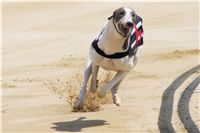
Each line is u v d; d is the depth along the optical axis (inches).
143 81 531.8
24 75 605.6
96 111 396.5
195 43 770.8
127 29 321.1
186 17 1050.1
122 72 352.5
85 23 1075.3
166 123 356.2
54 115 385.7
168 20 1034.1
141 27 367.6
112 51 335.9
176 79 534.6
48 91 494.6
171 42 788.6
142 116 377.4
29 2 1365.7
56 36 942.4
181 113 384.5
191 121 361.1
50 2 1354.6
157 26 976.3
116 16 322.7
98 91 352.2
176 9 1155.3
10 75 610.5
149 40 820.0
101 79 523.2
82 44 834.8
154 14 1114.7
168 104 416.2
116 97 372.8
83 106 390.9
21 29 1053.8
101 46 338.6
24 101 448.8
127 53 339.9
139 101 433.1
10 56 767.1
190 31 892.6
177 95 450.0
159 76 558.6
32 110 407.8
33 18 1182.3
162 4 1230.3
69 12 1226.6
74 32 979.3
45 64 680.4
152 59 665.0
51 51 788.0
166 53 698.8
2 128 348.5
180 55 683.4
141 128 343.0
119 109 402.3
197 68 588.7
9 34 997.2
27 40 917.2
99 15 1155.9
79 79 559.5
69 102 421.1
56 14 1213.7
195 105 408.8
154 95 457.1
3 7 1325.0
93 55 346.0
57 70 631.8
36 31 1018.7
